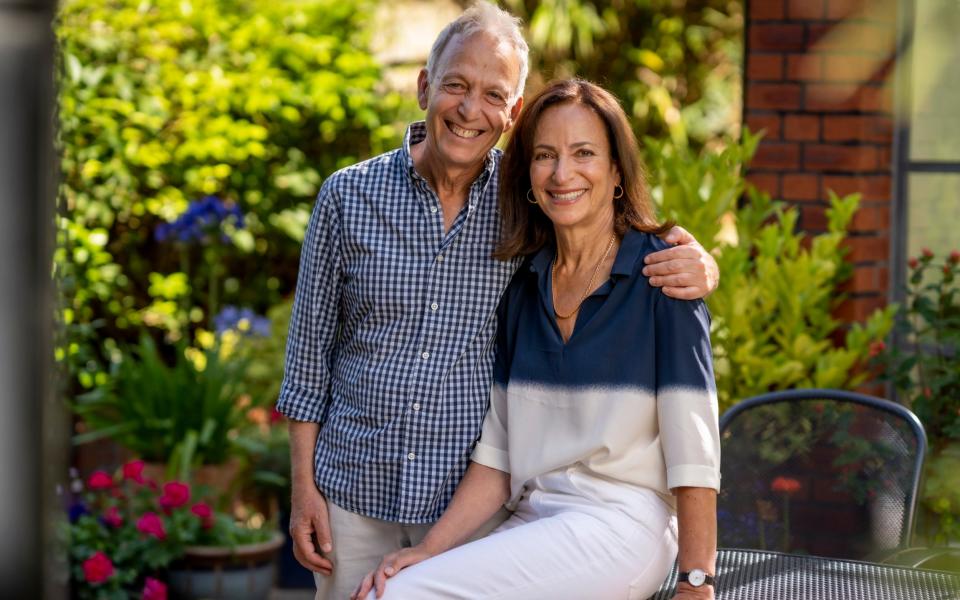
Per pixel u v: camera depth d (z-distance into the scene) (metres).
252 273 6.34
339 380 2.38
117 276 5.76
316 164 6.35
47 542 0.96
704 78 7.15
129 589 3.89
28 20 0.94
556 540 2.09
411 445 2.28
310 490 2.38
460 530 2.25
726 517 2.76
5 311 0.93
